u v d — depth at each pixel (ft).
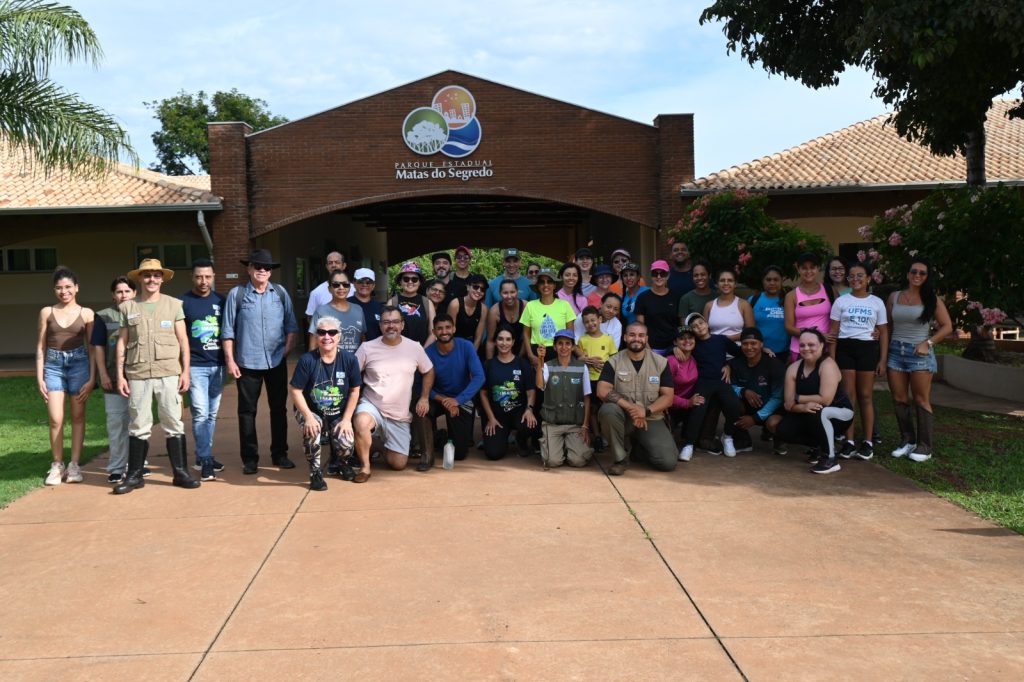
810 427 24.16
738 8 40.22
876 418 27.07
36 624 13.92
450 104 59.41
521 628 13.38
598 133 59.82
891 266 34.06
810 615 13.66
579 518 19.31
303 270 77.97
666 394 24.02
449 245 118.01
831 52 41.01
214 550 17.47
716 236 43.19
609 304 27.50
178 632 13.50
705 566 15.99
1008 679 11.48
